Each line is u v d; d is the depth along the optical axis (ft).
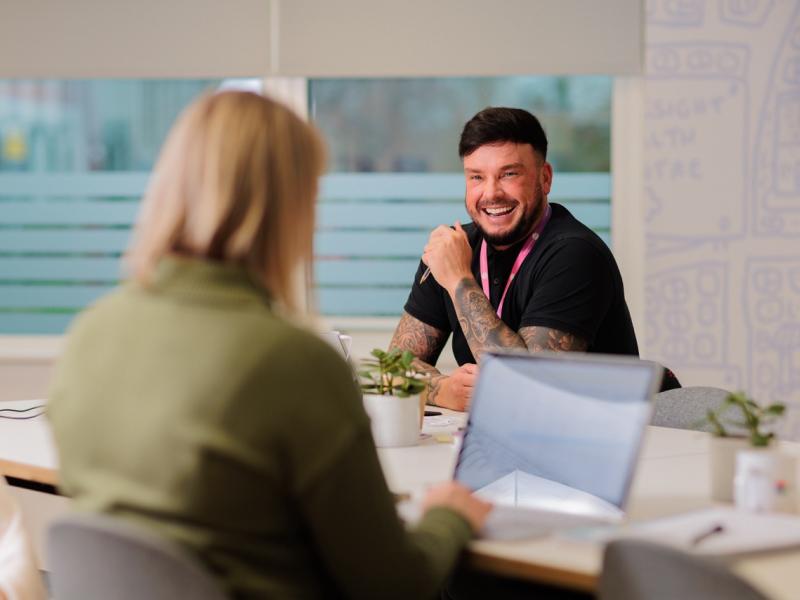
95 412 3.84
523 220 8.95
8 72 13.28
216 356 3.65
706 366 12.70
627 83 13.19
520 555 4.09
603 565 3.51
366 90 13.71
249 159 3.82
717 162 12.60
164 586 3.51
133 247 3.99
